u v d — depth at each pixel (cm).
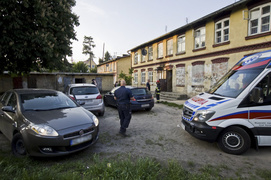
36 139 324
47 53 577
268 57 400
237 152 376
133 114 820
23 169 284
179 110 916
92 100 736
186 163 342
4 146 421
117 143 452
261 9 913
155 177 267
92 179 261
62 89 1936
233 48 1043
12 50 542
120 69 3247
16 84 1648
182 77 1463
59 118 376
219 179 279
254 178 287
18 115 381
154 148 420
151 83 1927
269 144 370
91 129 385
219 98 418
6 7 501
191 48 1359
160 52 1770
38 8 561
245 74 424
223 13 1100
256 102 366
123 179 258
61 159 355
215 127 379
